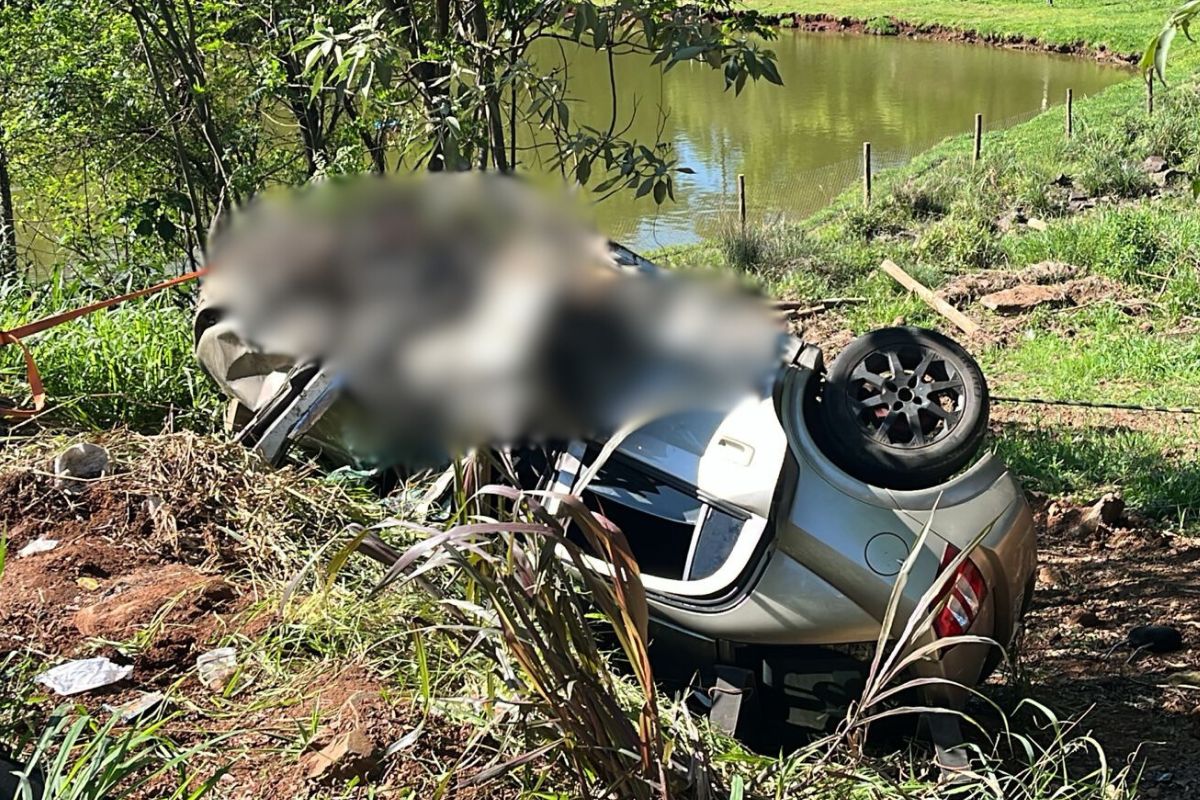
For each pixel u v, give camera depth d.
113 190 12.59
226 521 4.37
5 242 9.06
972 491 3.90
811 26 46.44
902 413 4.04
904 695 3.80
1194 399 9.57
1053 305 12.85
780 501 3.73
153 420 5.66
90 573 4.10
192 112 10.70
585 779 2.85
